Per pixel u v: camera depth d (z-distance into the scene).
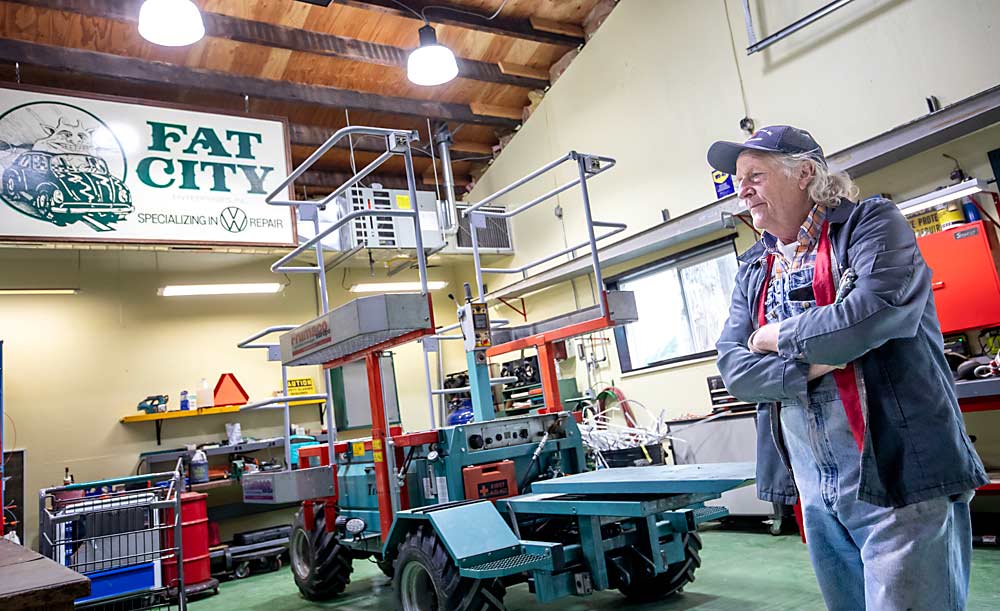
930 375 1.09
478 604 2.91
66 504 4.32
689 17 6.06
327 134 7.78
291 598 4.86
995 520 4.19
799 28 5.00
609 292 3.74
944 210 4.33
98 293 6.86
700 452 5.42
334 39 6.68
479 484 3.49
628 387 7.04
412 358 8.72
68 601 0.74
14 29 5.77
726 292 6.17
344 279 8.45
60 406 6.46
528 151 8.29
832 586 1.28
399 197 7.67
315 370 7.87
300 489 4.26
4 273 6.45
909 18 4.45
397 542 3.44
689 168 6.08
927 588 1.05
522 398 7.86
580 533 3.06
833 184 1.28
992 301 3.96
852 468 1.17
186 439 6.96
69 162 5.73
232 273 7.62
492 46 7.61
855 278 1.15
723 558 4.38
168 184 6.11
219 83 6.64
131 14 5.61
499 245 8.48
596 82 7.20
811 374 1.18
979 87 4.09
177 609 4.88
